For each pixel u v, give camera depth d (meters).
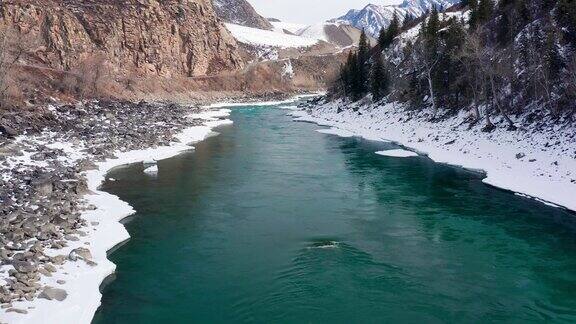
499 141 42.59
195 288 18.86
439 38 65.88
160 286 19.02
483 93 49.03
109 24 93.56
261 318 16.69
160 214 27.59
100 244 22.02
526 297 18.25
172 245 23.11
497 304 17.72
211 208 28.81
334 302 17.80
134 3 104.12
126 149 43.44
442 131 51.94
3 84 47.91
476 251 22.61
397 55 82.75
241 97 126.50
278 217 27.33
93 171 35.16
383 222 26.64
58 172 31.72
